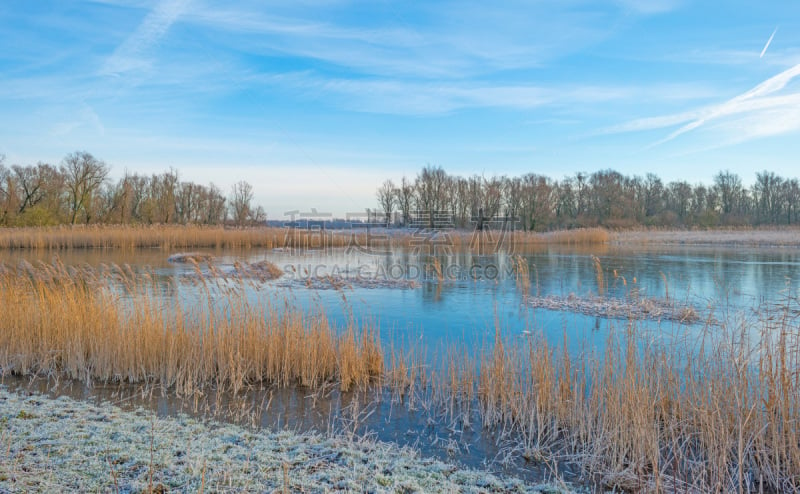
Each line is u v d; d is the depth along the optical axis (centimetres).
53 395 705
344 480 455
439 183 6072
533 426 598
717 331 942
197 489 421
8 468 438
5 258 2778
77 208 5719
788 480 493
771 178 7519
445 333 1102
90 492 409
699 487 478
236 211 6931
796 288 1680
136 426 576
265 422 625
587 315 1284
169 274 2038
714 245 4203
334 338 864
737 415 544
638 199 6956
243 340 815
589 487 489
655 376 633
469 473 499
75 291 966
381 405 696
